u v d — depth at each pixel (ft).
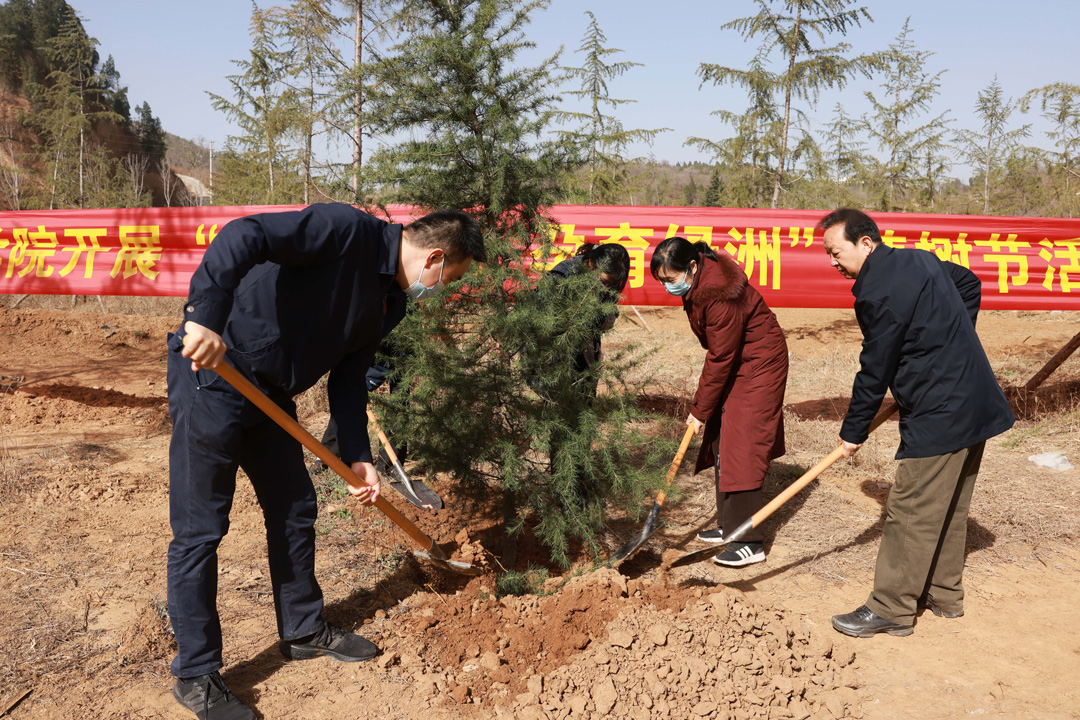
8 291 22.45
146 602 9.92
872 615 10.07
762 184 42.16
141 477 14.64
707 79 39.50
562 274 11.65
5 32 185.47
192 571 7.59
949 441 9.29
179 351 7.43
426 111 10.64
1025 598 10.91
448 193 11.00
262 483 8.34
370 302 7.84
